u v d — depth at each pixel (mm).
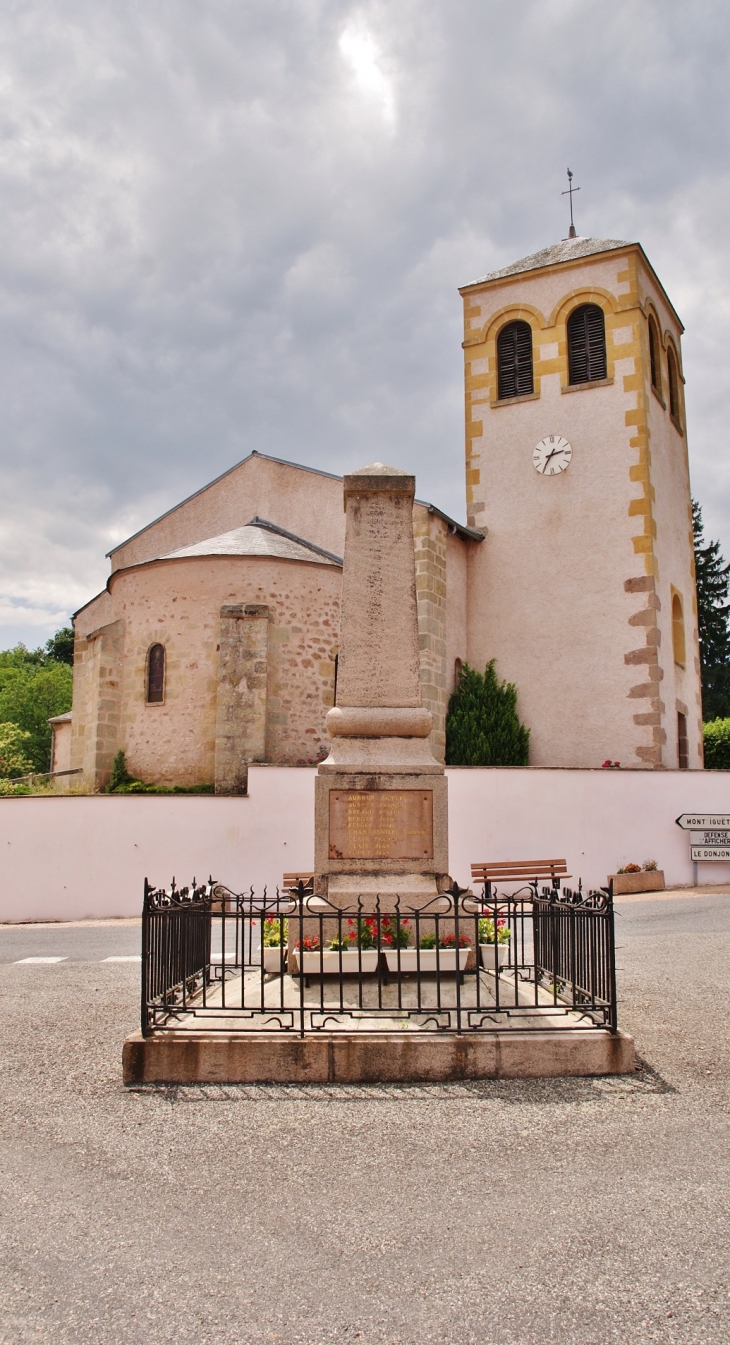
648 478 21312
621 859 16906
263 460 24781
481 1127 5105
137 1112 5387
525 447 22812
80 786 21844
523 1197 4301
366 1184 4441
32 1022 7477
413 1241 3906
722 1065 6180
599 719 20875
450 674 21328
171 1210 4203
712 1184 4422
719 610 44875
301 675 19500
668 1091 5672
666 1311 3398
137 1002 8188
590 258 22547
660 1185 4414
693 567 25297
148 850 16234
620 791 17094
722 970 9227
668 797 17250
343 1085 5762
